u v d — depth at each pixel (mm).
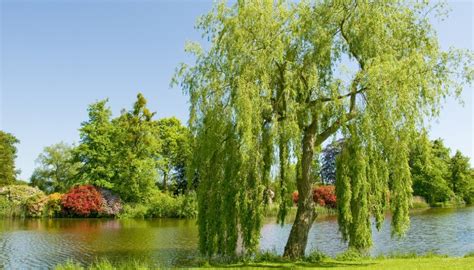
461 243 27250
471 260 16656
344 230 17750
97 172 55000
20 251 24172
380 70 16031
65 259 21641
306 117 18812
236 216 17547
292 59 18109
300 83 17766
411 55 16844
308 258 18578
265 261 18188
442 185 74875
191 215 50375
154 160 58688
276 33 17859
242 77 17000
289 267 16391
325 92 18453
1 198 53562
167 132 66812
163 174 66812
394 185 16844
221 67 18219
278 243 27750
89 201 51062
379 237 30156
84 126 56344
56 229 36531
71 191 52062
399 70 16047
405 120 16312
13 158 81625
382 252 24016
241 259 18547
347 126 17422
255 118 16859
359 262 17609
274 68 18094
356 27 17766
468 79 17031
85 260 21266
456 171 84938
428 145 17391
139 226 39281
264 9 17906
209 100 18250
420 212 57281
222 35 18141
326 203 54312
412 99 16188
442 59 17094
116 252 23516
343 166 17531
